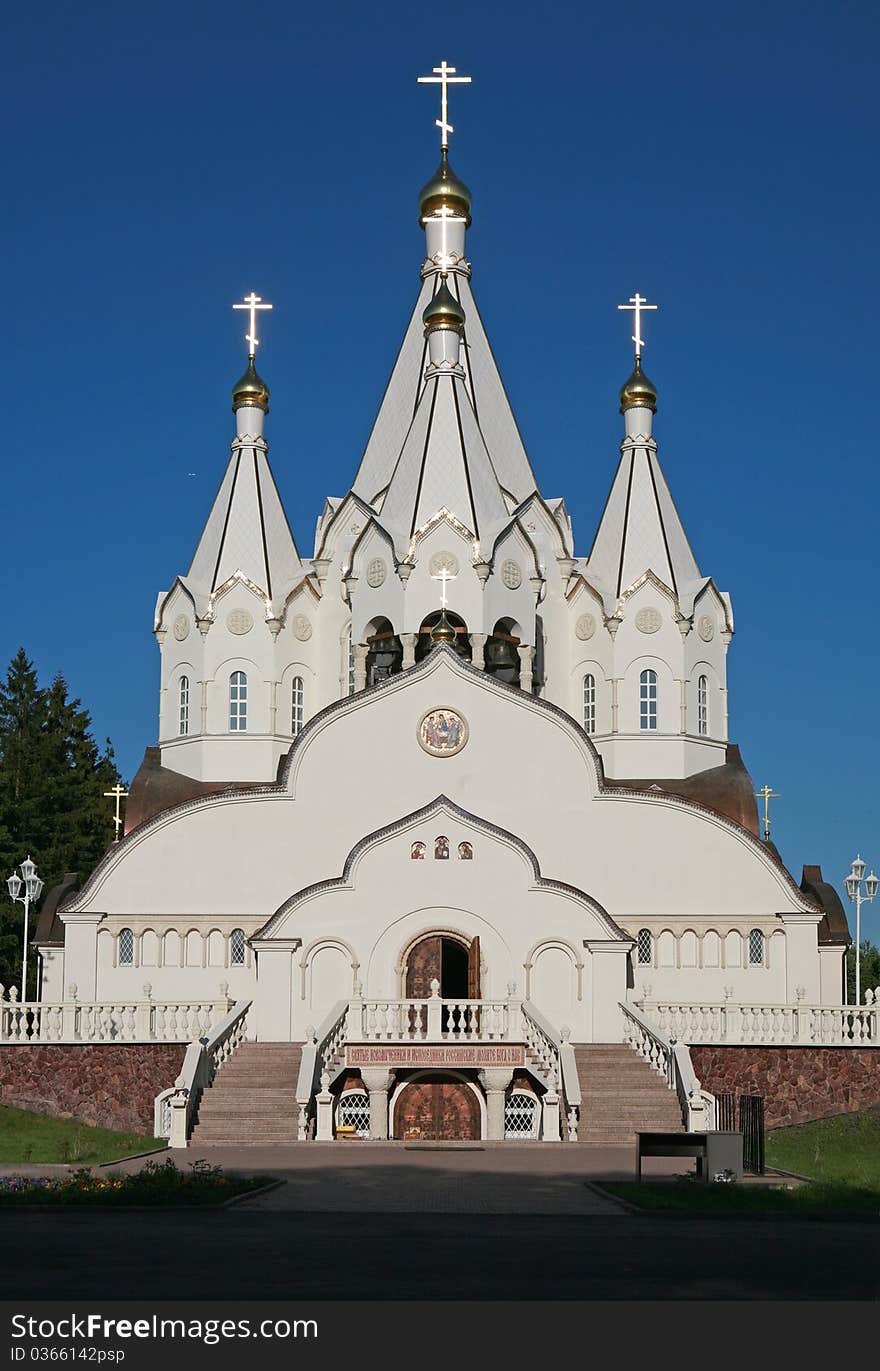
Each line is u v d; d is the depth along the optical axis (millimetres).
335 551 60438
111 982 53812
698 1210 25953
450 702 53344
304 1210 26547
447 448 56562
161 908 53938
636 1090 42594
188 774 58812
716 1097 41125
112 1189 27266
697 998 52906
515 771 53125
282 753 58688
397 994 48719
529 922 49094
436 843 49500
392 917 49156
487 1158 36312
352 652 57375
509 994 46500
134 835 54250
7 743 90438
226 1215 25812
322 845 53438
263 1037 48438
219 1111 41312
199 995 53500
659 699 58344
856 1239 23156
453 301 57938
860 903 56062
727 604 60375
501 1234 23484
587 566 61031
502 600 55812
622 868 53031
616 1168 34000
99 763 95625
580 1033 48500
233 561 59625
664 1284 19016
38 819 87250
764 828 58688
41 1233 23547
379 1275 19547
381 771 53344
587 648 59531
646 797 53375
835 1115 45312
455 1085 46688
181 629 59906
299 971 48875
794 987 53062
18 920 83375
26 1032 46094
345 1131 44812
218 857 53938
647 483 60250
